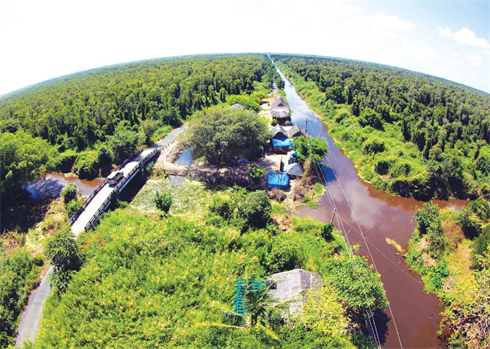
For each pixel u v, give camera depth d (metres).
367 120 81.25
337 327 24.70
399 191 54.38
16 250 41.72
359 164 64.75
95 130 79.81
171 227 40.59
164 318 28.86
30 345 27.64
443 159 60.84
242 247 37.50
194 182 58.25
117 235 39.09
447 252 37.19
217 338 25.78
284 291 29.16
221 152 58.34
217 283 32.38
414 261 37.72
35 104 112.62
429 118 86.81
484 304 25.98
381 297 28.81
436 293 33.66
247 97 103.25
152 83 129.62
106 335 27.64
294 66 195.38
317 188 54.62
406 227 45.09
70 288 32.31
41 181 62.78
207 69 163.38
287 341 23.36
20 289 34.38
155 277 33.03
